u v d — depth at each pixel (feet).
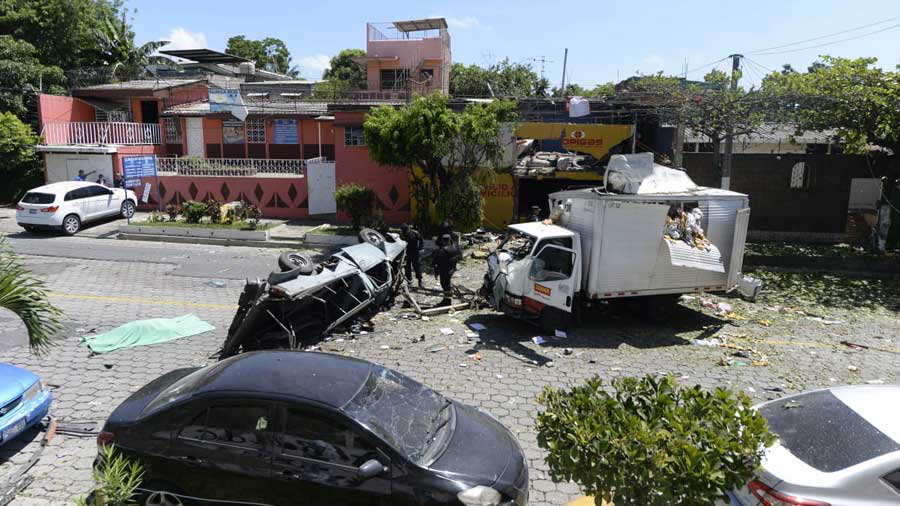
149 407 17.61
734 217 40.98
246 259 58.18
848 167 65.00
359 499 15.51
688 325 40.19
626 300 42.57
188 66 147.13
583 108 69.56
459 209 59.36
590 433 13.51
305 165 86.33
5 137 85.76
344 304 36.55
